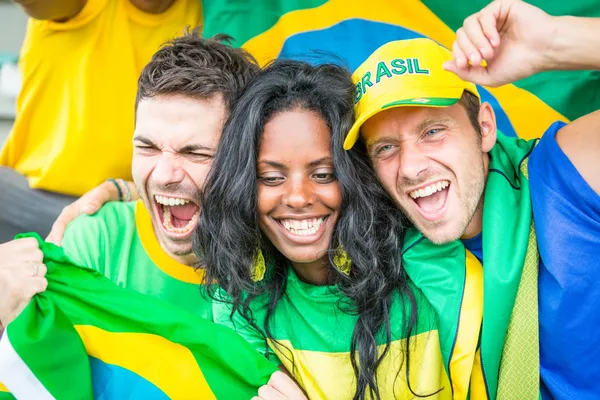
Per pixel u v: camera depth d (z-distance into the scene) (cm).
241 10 230
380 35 227
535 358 150
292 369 164
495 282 150
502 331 150
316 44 226
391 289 160
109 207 201
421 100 146
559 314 150
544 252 151
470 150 152
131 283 187
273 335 166
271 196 154
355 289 158
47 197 236
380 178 156
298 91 152
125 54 231
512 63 142
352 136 147
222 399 157
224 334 159
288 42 227
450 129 150
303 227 157
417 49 153
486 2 225
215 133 170
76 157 231
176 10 235
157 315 160
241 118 154
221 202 157
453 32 229
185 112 170
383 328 160
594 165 149
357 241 156
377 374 160
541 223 152
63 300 161
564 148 154
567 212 150
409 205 154
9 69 314
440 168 149
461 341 154
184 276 188
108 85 230
